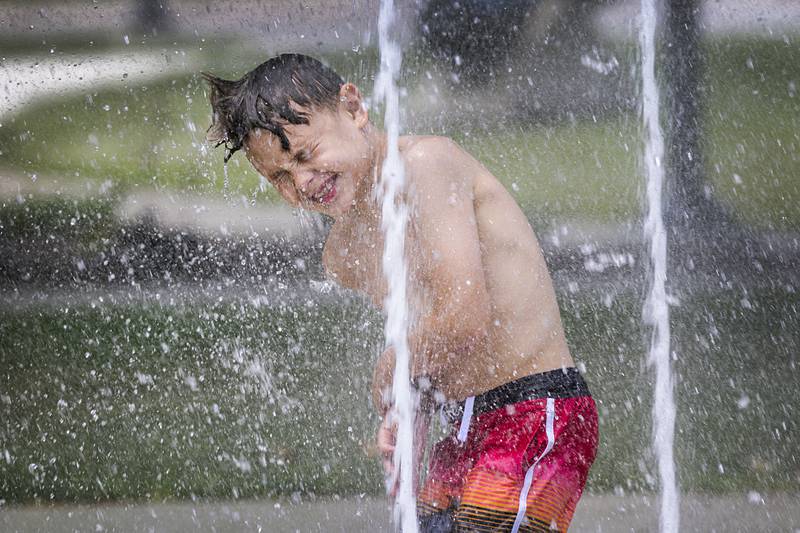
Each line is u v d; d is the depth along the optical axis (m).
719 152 24.41
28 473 12.28
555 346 7.21
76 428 13.71
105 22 28.59
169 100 26.69
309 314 17.94
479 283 6.82
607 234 21.47
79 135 25.77
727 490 11.33
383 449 7.42
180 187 23.91
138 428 13.69
